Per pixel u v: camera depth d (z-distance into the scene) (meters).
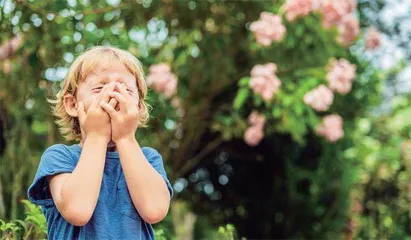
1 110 3.97
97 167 1.87
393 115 6.50
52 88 4.35
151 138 5.08
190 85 5.36
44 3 4.11
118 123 1.91
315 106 4.71
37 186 1.98
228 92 5.48
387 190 5.93
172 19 5.15
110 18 4.83
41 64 4.26
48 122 4.43
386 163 5.97
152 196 1.91
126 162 1.91
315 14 4.91
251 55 5.32
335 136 4.96
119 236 1.89
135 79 2.04
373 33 5.24
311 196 5.80
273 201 5.85
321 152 5.77
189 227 6.29
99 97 1.92
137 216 1.93
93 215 1.89
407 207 5.88
